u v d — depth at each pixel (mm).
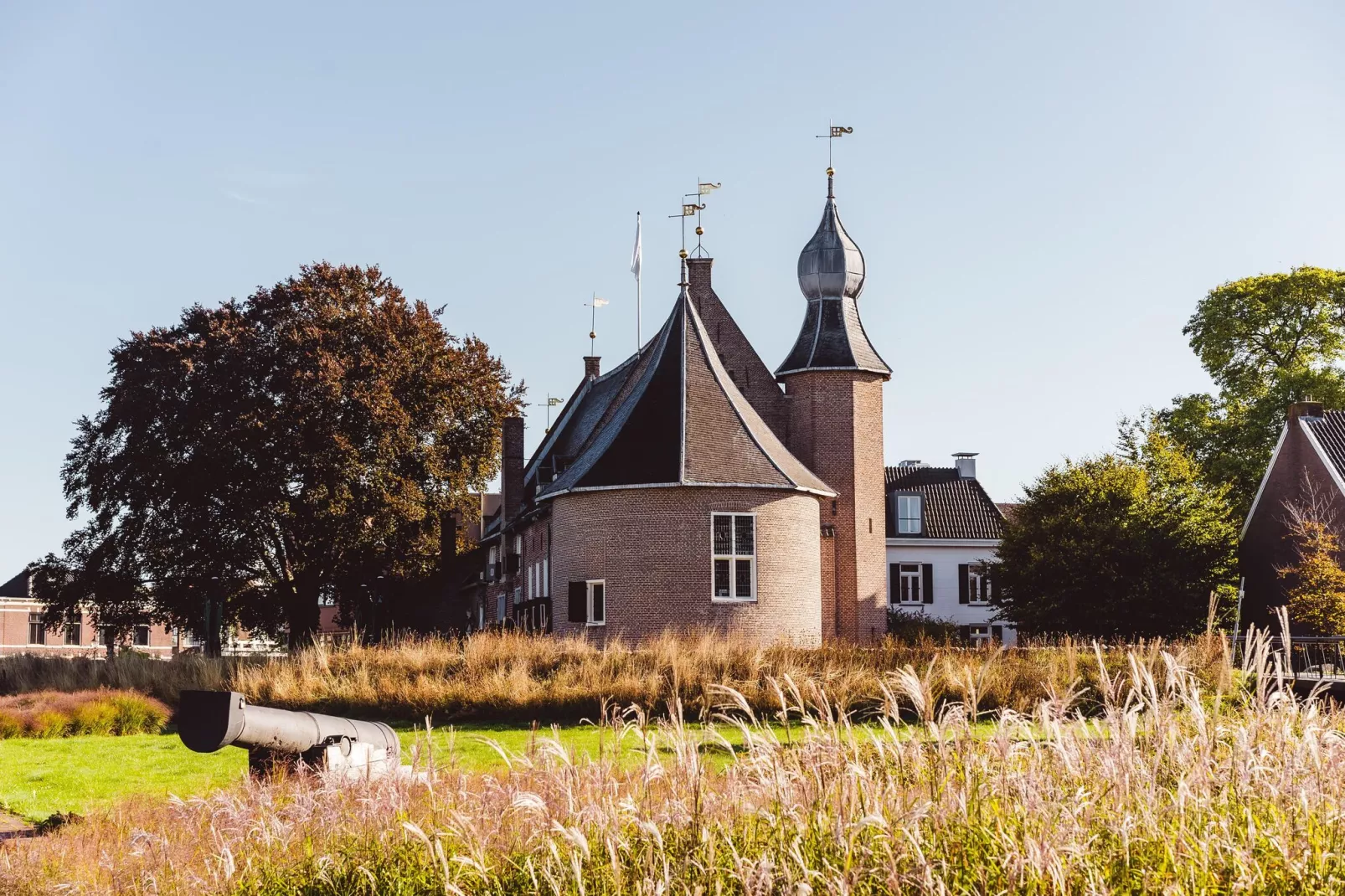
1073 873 6242
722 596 34781
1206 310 51500
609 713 22438
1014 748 7219
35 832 14258
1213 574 40969
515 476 50156
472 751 18688
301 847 9586
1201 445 50125
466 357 51188
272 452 44938
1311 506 38500
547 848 7457
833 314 44094
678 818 7133
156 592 47031
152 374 46625
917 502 59562
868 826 6512
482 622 57312
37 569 48156
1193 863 6273
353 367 47094
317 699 25141
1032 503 44281
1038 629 41625
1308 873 6195
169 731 25172
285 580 47781
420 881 8469
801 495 36406
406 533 47906
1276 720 7234
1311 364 48844
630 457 35656
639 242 49562
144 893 9547
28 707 25031
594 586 35375
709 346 37844
